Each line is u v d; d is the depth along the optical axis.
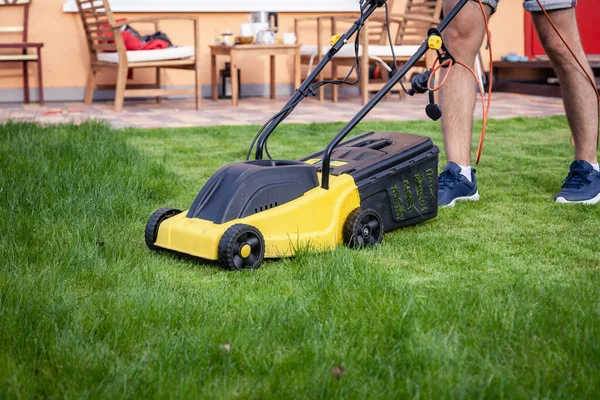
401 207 3.25
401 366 1.89
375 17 8.18
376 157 3.21
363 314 2.20
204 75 9.40
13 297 2.28
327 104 8.48
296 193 2.92
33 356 1.95
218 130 6.21
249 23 8.42
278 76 9.63
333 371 1.85
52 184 3.79
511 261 2.85
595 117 3.87
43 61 8.67
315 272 2.62
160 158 4.97
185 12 9.16
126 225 3.33
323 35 9.83
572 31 3.80
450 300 2.26
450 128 3.88
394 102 8.54
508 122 6.66
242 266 2.73
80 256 2.76
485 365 1.88
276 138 5.81
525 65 9.62
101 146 4.85
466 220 3.50
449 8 3.79
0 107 8.12
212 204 2.86
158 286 2.49
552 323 2.10
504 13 10.20
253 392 1.78
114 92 8.96
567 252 2.96
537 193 4.05
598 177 3.86
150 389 1.77
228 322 2.16
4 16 8.45
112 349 2.01
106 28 8.45
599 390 1.75
